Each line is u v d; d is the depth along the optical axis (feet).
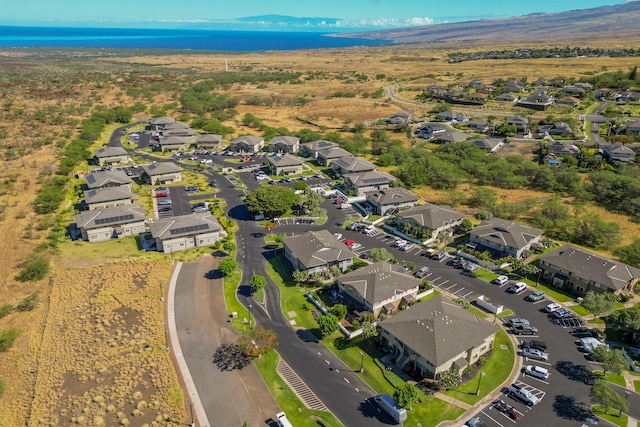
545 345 242.37
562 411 201.67
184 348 243.81
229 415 201.67
